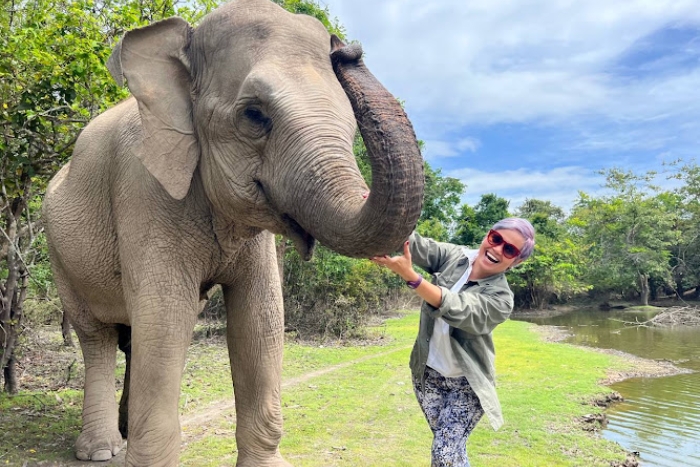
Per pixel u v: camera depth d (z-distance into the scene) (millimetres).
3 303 5465
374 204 1976
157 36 2854
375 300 16000
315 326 12461
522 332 15094
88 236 3809
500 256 2859
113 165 3475
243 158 2500
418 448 4605
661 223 33469
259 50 2488
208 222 3029
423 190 2008
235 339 3416
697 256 34750
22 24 5832
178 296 3027
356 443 4703
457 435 2904
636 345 13875
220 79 2598
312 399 6227
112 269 3766
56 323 11117
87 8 5859
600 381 8344
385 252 2076
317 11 11273
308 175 2195
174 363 3023
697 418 6422
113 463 4012
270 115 2342
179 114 2781
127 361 4625
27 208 5457
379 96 2137
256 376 3385
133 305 3078
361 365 8578
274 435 3412
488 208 29328
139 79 2783
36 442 4395
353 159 2264
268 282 3424
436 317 2699
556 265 28578
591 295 34875
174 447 3021
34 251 6242
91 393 4254
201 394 6195
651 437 5660
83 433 4156
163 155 2736
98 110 5867
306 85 2328
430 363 3016
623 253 32969
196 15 6719
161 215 3020
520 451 4727
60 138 5730
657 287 35375
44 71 5070
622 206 33938
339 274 12781
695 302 33719
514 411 5996
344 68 2361
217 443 4543
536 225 33469
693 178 36281
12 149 5336
